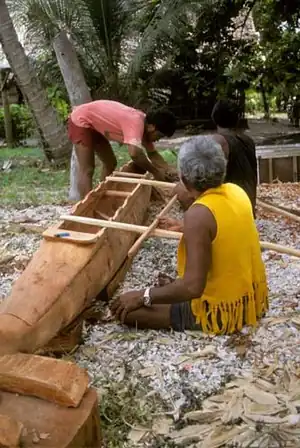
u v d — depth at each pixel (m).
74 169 7.37
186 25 13.69
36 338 3.20
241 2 13.60
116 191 5.38
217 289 3.66
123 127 5.80
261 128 15.55
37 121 10.20
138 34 14.09
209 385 3.31
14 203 7.45
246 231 3.60
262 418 2.99
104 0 13.23
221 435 2.88
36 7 12.73
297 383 3.28
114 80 14.33
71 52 8.45
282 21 13.28
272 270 4.86
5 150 12.84
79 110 6.16
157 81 15.06
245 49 14.32
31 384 2.65
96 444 2.71
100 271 3.89
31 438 2.45
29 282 3.49
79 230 4.60
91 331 3.96
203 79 15.09
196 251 3.39
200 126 15.99
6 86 13.29
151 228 4.07
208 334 3.79
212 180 3.47
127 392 3.26
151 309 3.91
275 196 7.12
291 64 13.35
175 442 2.87
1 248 5.67
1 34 9.63
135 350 3.69
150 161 5.96
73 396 2.62
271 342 3.69
